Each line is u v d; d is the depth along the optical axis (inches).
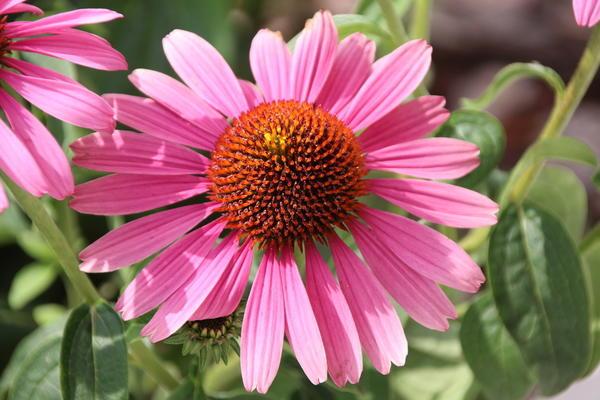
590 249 17.6
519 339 15.4
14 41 13.9
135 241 13.8
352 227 14.2
